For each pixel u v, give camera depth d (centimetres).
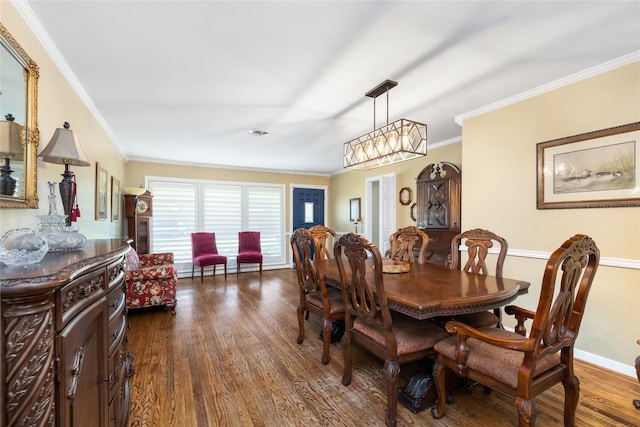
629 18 168
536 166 266
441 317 209
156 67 218
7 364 67
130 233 458
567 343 147
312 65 217
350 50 198
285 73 229
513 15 165
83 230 251
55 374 80
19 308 69
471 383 199
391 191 549
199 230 600
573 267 132
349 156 319
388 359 169
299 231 269
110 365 127
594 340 236
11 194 132
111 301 130
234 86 250
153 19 166
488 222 306
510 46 196
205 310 373
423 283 201
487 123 305
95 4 153
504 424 168
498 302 175
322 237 373
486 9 160
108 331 124
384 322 169
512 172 285
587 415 175
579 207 239
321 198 731
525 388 132
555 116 253
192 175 595
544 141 260
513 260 285
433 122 348
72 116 230
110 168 376
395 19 168
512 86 256
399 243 329
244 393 198
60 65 202
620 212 221
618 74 218
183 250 584
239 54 203
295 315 355
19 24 148
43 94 176
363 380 214
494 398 194
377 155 270
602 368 229
